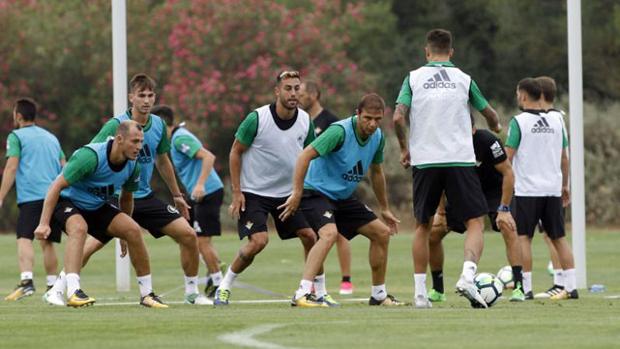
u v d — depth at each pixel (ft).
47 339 91.56
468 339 88.89
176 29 427.33
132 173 128.36
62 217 129.39
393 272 217.56
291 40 429.79
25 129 163.22
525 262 149.69
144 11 446.60
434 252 143.02
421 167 122.52
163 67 434.71
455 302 141.08
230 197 419.95
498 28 494.18
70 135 446.19
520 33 480.23
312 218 132.77
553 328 96.68
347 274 168.96
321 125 167.02
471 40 503.61
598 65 463.83
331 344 85.97
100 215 130.21
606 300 142.51
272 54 431.02
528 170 148.56
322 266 138.51
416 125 122.93
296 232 138.82
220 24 426.92
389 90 485.97
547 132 148.97
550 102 151.74
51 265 161.38
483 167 143.74
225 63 427.33
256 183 137.49
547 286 185.88
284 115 136.26
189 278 141.69
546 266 229.45
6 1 440.45
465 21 506.48
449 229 138.72
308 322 102.73
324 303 135.54
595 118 415.23
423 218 123.75
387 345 85.15
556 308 122.01
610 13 464.65
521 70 488.85
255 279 204.54
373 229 135.33
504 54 485.56
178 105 421.18
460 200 122.11
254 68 420.77
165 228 138.51
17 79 440.04
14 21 439.63
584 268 176.65
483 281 125.59
